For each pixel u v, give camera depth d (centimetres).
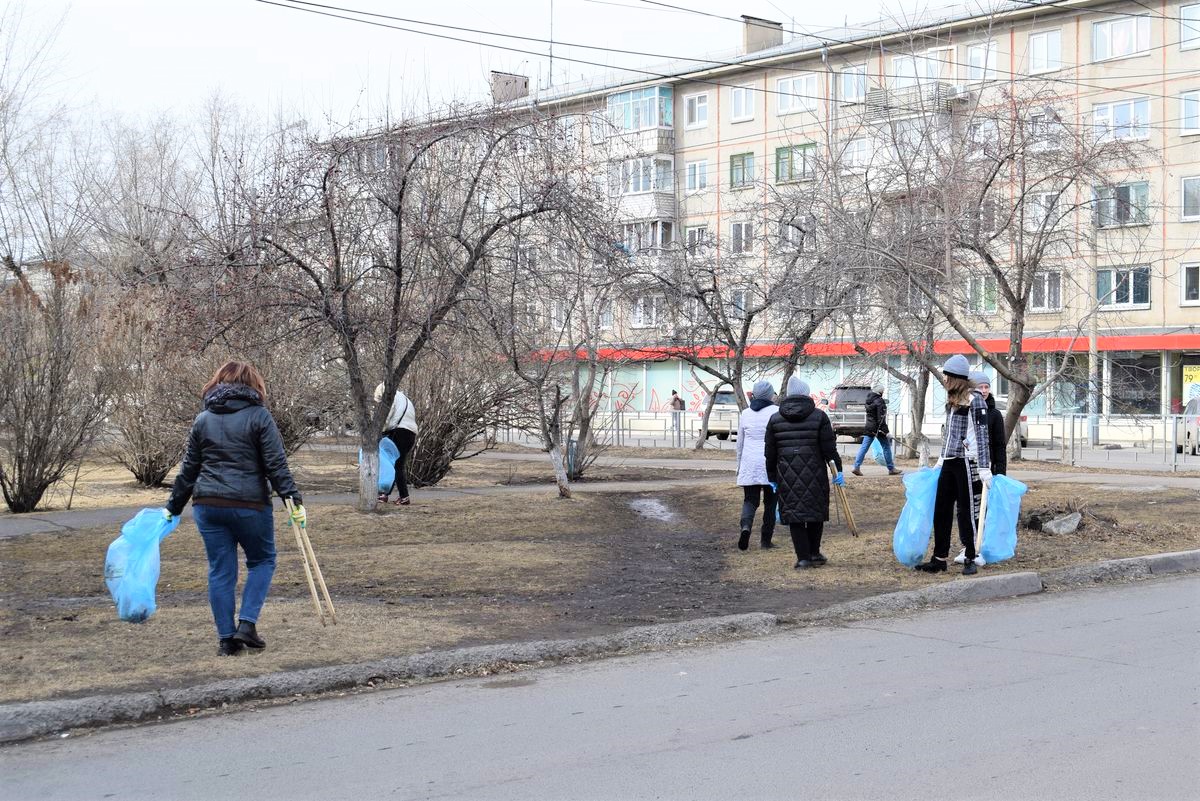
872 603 992
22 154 2741
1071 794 512
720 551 1302
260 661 749
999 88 2009
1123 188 2203
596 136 1828
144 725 647
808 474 1155
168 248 2022
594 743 600
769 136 5228
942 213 1620
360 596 1002
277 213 1337
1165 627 896
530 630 870
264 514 784
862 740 596
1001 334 4138
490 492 1794
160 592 1014
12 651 771
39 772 565
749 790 521
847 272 1730
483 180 1434
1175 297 4281
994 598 1052
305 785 539
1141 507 1561
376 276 1453
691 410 5319
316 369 1884
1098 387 2370
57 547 1252
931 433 4241
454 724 641
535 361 1797
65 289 1645
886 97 2544
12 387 1555
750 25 5316
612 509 1644
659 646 852
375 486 1489
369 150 1379
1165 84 4253
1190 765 550
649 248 2139
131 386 1778
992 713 645
